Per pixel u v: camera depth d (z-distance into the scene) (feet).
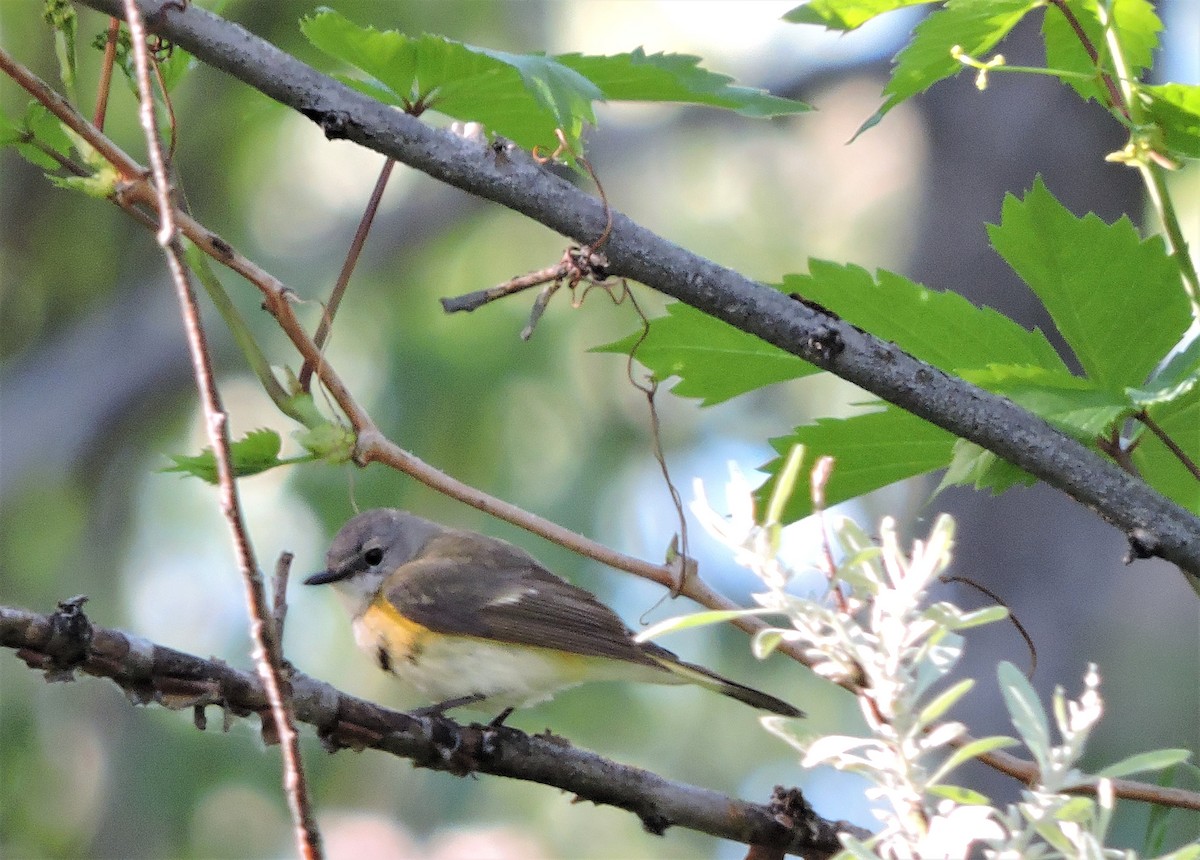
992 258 41.27
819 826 17.29
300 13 49.47
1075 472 14.42
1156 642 38.91
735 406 52.13
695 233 57.98
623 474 50.34
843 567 11.08
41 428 53.93
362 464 16.15
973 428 14.49
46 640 13.65
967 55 14.99
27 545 53.62
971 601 39.29
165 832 47.73
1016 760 15.35
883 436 16.10
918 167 44.55
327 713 15.72
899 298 15.70
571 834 53.93
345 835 51.72
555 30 55.06
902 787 10.79
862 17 15.58
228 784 48.52
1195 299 14.39
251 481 48.16
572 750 17.12
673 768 49.55
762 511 16.40
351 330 54.65
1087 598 38.83
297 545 47.91
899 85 15.81
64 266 57.21
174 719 48.73
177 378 54.95
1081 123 41.63
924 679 11.12
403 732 16.30
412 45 14.76
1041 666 38.24
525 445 49.85
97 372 55.36
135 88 15.38
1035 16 42.04
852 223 56.49
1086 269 15.07
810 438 16.14
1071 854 10.41
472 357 50.85
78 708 48.91
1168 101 14.02
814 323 14.57
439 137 14.46
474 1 53.47
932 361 15.98
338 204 57.11
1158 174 14.42
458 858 52.54
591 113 13.98
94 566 53.47
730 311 14.73
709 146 58.44
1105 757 38.58
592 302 50.72
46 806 47.91
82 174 15.49
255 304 54.34
